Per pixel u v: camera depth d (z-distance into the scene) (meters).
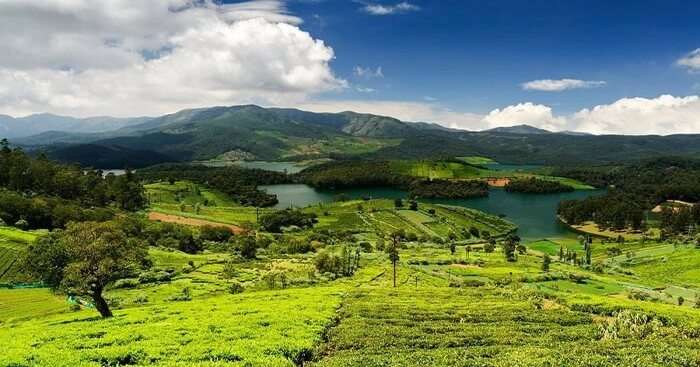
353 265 172.75
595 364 34.28
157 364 35.00
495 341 47.16
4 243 138.75
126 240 71.00
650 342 43.59
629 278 173.50
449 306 68.38
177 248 194.62
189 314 59.97
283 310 59.84
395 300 75.19
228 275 140.88
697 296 134.38
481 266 185.38
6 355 37.34
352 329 49.88
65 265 67.25
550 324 57.69
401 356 38.69
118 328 50.00
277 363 35.44
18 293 106.94
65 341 44.25
